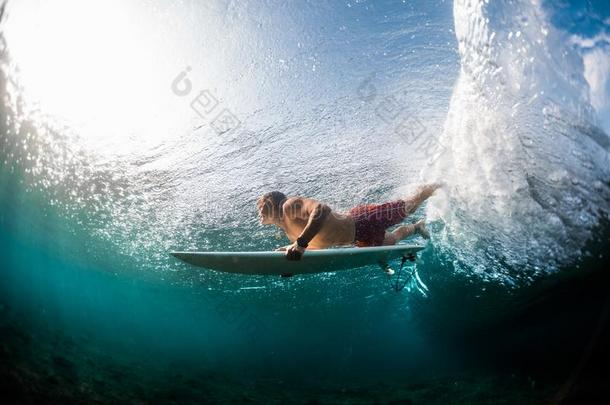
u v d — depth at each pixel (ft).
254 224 21.39
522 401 16.12
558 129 12.01
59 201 25.90
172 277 36.96
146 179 20.17
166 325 61.26
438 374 25.50
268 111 17.94
